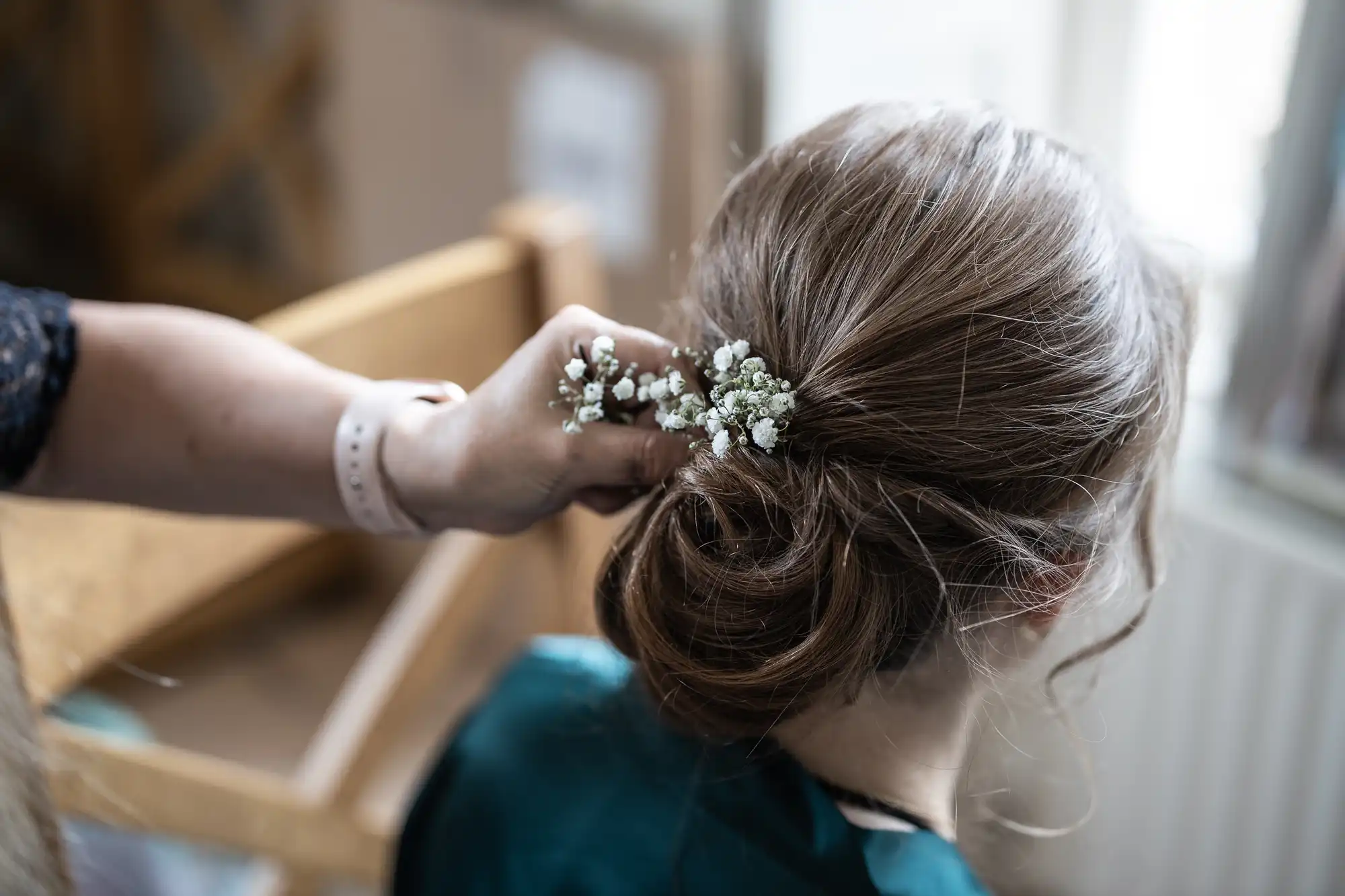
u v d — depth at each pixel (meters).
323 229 1.77
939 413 0.62
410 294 0.96
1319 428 1.15
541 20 1.35
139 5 1.89
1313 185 1.09
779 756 0.71
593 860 0.72
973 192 0.64
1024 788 0.98
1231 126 1.25
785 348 0.64
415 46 1.50
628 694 0.77
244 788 0.97
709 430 0.64
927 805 0.72
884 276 0.63
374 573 1.92
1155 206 1.33
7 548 0.81
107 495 0.79
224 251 1.96
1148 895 1.34
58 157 2.09
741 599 0.64
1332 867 1.15
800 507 0.63
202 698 1.66
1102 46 1.26
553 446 0.69
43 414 0.76
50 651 0.84
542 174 1.43
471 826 0.76
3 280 2.29
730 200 0.69
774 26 1.22
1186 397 0.75
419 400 0.75
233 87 1.79
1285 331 1.15
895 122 0.67
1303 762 1.14
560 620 1.16
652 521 0.65
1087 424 0.64
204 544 0.91
